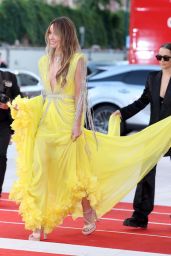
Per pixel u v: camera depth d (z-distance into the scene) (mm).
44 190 9078
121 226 10164
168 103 9914
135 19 22141
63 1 78688
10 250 8773
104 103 21641
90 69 33969
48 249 8852
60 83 9148
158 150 9672
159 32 21906
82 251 8812
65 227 10000
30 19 71312
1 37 69688
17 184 9117
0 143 11539
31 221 8984
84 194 9234
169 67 9953
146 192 10016
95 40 80625
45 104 9266
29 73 28219
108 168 9508
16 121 9188
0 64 12984
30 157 9180
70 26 9164
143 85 21453
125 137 9625
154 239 9492
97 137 9469
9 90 11453
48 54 9289
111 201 9523
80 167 9320
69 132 9180
